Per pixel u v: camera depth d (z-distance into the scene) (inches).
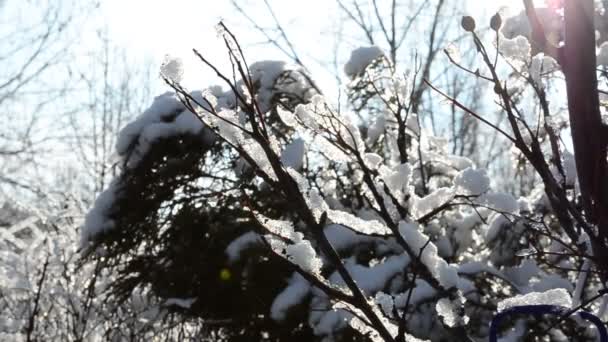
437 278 88.4
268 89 228.2
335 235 195.5
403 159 110.6
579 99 76.2
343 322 182.4
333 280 184.9
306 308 198.8
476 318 177.2
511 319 160.6
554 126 89.5
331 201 204.7
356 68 211.2
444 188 103.4
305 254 68.5
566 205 80.4
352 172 161.5
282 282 212.4
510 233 189.5
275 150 68.9
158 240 243.9
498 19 77.4
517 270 191.5
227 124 69.2
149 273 245.9
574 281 188.5
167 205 239.9
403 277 179.3
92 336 266.2
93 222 246.1
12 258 261.9
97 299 269.0
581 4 75.3
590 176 77.0
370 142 215.6
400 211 95.0
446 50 80.3
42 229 286.8
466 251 210.7
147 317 253.8
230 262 215.2
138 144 241.9
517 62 88.2
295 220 195.6
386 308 77.2
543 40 86.6
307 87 235.5
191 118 234.8
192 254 234.4
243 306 228.2
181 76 65.9
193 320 244.7
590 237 78.8
